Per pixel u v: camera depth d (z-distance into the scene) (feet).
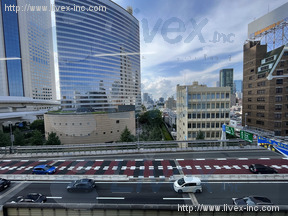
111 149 63.57
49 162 53.21
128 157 56.54
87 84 92.53
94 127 91.66
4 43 101.24
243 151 59.26
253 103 112.16
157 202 30.30
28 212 12.19
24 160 55.77
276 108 97.40
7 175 41.16
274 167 45.39
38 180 40.40
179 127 94.53
